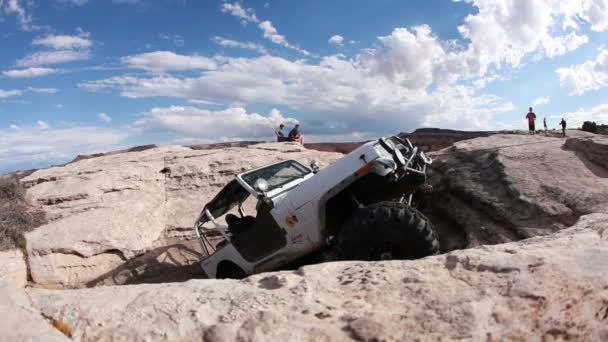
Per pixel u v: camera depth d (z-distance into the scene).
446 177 7.64
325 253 5.29
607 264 2.42
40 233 7.23
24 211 7.78
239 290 2.62
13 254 6.76
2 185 8.12
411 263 2.79
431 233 4.31
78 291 2.66
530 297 2.21
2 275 6.27
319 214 4.86
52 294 2.54
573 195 5.71
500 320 2.08
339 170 4.81
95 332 2.19
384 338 2.01
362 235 4.32
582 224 3.84
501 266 2.52
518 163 7.01
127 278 7.28
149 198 9.04
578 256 2.56
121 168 9.76
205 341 2.10
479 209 6.41
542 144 7.85
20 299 2.42
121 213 8.14
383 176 4.90
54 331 2.14
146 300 2.48
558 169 6.66
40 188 8.92
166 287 2.73
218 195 6.11
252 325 2.16
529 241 3.46
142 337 2.15
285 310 2.30
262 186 5.27
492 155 7.50
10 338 1.99
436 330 2.05
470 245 5.84
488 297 2.25
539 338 1.99
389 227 4.28
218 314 2.31
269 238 5.31
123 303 2.46
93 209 8.16
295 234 5.06
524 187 6.16
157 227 8.51
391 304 2.29
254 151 11.23
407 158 5.08
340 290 2.51
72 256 7.05
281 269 5.60
